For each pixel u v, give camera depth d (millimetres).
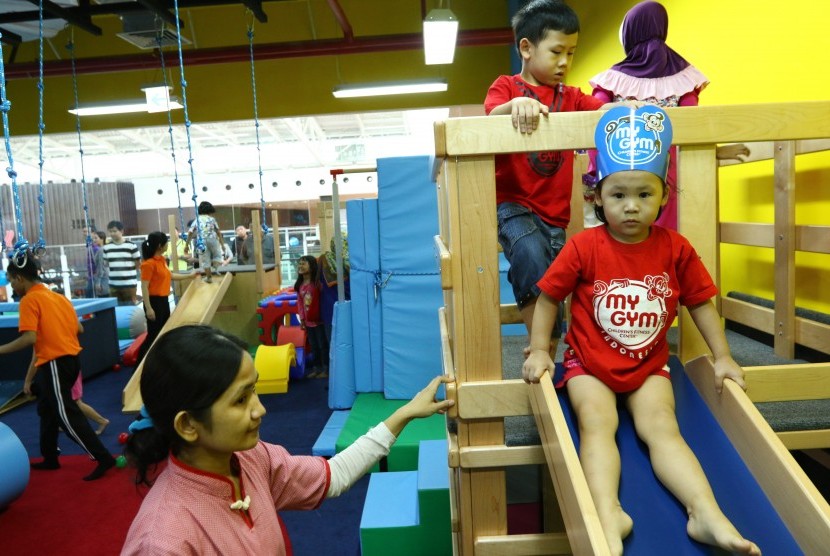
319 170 16109
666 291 1411
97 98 9531
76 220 15102
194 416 1060
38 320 3713
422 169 4598
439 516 2689
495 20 9039
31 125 9594
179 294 7969
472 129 1453
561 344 2543
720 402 1408
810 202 2287
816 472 2219
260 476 1267
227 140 15719
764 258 2707
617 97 2525
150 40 6691
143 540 1014
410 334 4660
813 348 2152
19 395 5879
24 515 3389
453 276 1525
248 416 1096
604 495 1194
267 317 7039
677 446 1273
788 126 1474
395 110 9453
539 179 1820
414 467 3754
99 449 3879
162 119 9547
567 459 1136
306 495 1370
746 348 2484
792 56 2314
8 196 14820
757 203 2701
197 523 1059
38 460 4328
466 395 1528
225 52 8438
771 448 1208
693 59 3248
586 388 1395
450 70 9227
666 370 1445
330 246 6176
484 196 1500
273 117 9438
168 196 16031
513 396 1526
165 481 1102
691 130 1475
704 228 1536
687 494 1184
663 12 2514
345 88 8195
